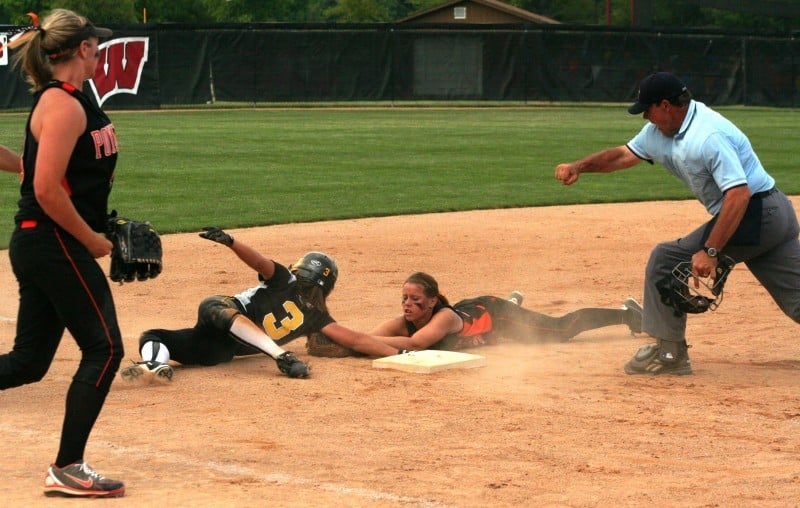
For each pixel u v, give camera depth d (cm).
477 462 1348
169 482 1259
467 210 4181
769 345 2102
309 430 1490
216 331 1881
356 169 5459
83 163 1236
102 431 1477
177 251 3219
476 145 6662
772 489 1252
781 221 1791
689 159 1759
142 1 17025
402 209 4156
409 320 2028
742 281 2819
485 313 2067
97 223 1284
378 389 1725
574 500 1208
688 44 10312
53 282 1213
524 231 3666
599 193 4722
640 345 2123
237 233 3566
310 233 3575
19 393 1700
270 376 1820
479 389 1733
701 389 1750
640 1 11706
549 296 2578
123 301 2528
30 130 1216
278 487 1243
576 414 1585
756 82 10450
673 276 1795
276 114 9100
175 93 9494
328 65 9844
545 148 6506
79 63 1231
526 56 10238
